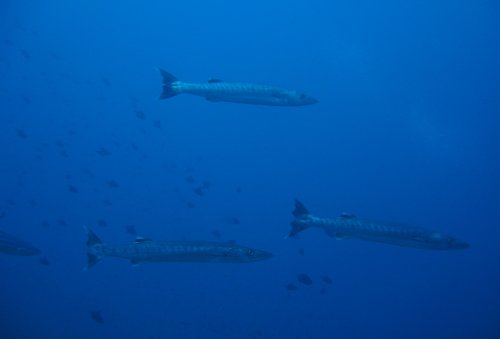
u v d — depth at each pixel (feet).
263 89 31.68
